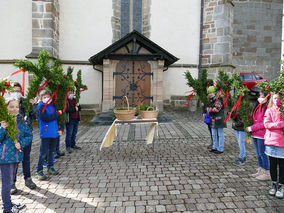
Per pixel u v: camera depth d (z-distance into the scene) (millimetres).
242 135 3934
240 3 15273
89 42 11000
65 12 10789
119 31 11422
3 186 2451
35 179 3480
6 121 2445
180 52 11672
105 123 8406
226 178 3443
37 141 5891
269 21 15516
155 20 11500
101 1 11086
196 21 11664
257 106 3316
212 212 2529
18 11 10164
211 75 11406
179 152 4797
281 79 2676
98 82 11000
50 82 3381
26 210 2588
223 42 11055
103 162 4230
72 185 3248
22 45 10195
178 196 2898
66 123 4770
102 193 2996
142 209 2600
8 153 2457
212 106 4559
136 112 4734
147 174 3627
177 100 11688
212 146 4898
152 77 10383
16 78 10164
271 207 2625
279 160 2844
